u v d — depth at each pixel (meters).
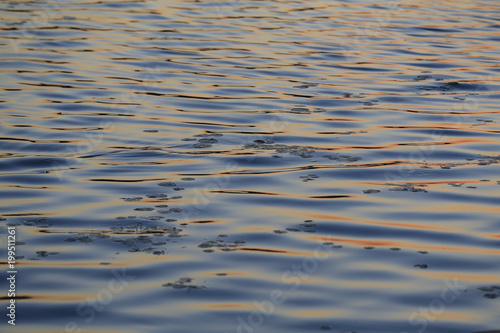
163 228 7.23
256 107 11.70
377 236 7.16
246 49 15.52
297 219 7.51
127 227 7.23
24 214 7.54
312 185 8.46
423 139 10.22
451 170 9.01
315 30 17.59
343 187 8.41
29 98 11.83
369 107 11.79
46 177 8.62
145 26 17.20
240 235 7.11
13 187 8.29
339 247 6.89
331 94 12.52
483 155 9.57
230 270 6.38
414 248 6.90
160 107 11.59
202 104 11.80
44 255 6.61
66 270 6.33
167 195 8.09
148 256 6.62
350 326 5.50
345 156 9.48
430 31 17.98
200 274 6.30
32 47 14.94
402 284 6.18
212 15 18.81
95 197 8.02
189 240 6.96
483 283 6.21
